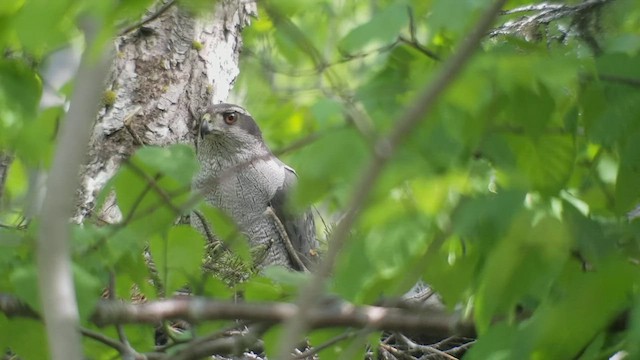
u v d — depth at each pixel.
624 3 5.76
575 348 4.37
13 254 5.32
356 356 6.08
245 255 6.31
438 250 4.84
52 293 3.96
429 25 4.64
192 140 11.48
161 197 5.59
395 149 3.85
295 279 5.75
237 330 7.20
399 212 4.66
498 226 4.49
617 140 4.90
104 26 4.17
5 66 5.45
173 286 6.02
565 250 4.38
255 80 14.27
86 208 9.94
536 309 4.71
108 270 5.87
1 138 5.49
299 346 7.95
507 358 4.43
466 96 4.40
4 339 5.64
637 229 4.80
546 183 4.77
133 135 10.16
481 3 4.54
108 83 10.95
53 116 5.48
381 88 4.59
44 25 4.33
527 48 5.32
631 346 4.21
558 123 4.93
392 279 4.82
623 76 4.92
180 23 11.48
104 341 5.79
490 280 4.46
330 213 5.10
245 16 11.82
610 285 4.27
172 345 6.40
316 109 4.41
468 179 4.69
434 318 5.36
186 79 11.45
